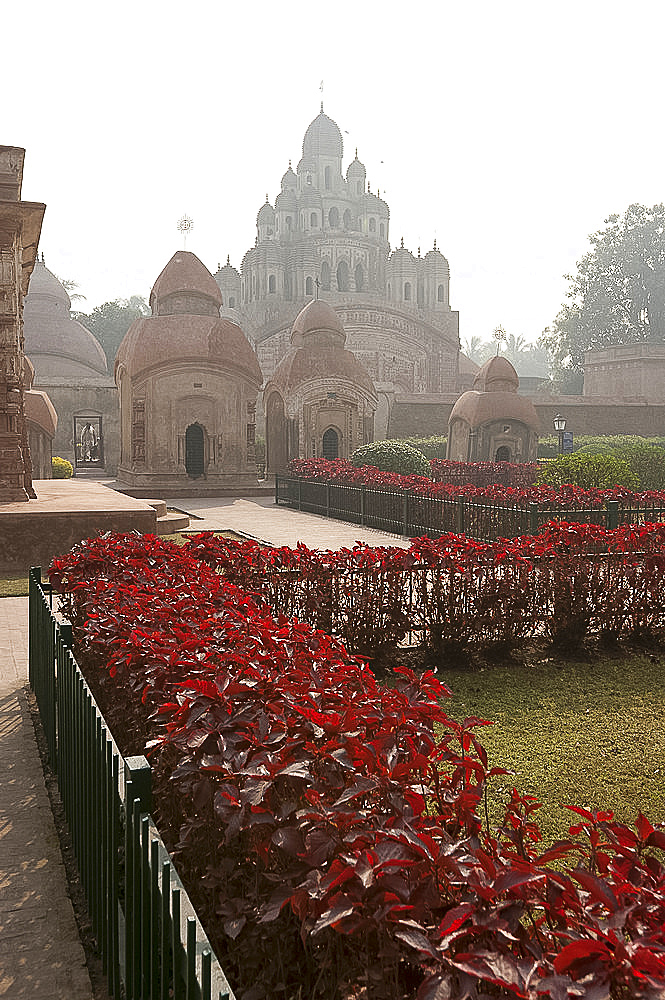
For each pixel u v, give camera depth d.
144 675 3.52
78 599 5.34
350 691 3.13
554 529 8.22
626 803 4.38
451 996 1.45
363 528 17.70
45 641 5.23
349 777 2.39
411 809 2.13
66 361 46.56
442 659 7.25
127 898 2.42
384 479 18.72
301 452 28.17
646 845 1.88
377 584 7.24
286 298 60.22
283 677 3.09
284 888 1.95
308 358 28.73
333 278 58.47
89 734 3.21
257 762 2.33
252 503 24.88
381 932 1.90
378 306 50.66
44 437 25.27
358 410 29.09
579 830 2.08
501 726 5.61
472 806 2.22
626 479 18.31
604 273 55.72
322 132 65.00
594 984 1.37
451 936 1.50
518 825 2.27
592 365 49.09
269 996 2.29
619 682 6.67
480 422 27.09
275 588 7.04
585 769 4.84
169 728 2.75
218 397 27.30
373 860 1.76
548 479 18.58
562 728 5.57
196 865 2.79
